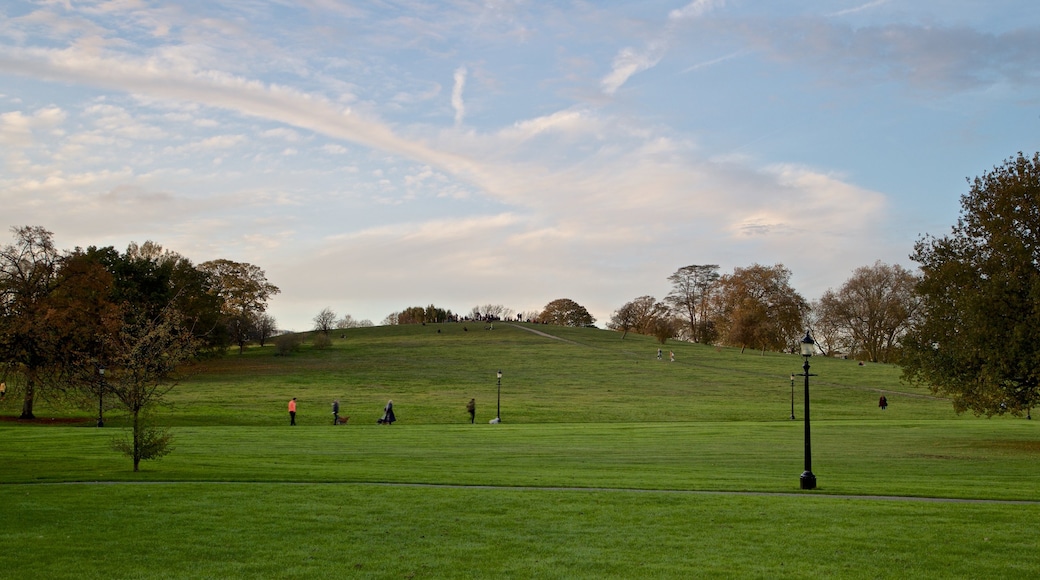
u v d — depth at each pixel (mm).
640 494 21078
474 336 145000
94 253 83750
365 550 15133
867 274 123438
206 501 19734
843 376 97625
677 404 72812
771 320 126500
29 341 31891
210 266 116062
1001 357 35688
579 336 147375
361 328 165000
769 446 38406
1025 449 37438
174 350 27047
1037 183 37562
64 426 48250
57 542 15523
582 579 13242
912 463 30891
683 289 153250
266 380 87375
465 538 16062
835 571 13602
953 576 13305
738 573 13516
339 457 31234
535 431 46500
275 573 13625
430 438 41062
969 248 40844
